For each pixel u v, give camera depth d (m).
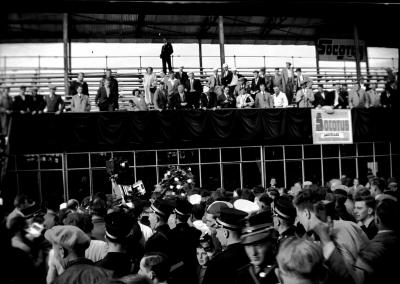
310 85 20.48
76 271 3.60
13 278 3.32
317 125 19.56
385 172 21.56
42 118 17.59
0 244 3.35
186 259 5.29
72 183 18.89
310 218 3.67
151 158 19.44
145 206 8.05
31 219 5.98
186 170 16.83
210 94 19.34
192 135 18.58
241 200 5.04
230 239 3.95
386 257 3.71
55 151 17.83
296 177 21.17
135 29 26.33
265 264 3.52
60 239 3.89
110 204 8.45
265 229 3.51
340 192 7.82
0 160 16.80
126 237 4.02
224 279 3.73
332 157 21.75
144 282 2.08
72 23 24.39
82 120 17.86
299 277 2.30
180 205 5.70
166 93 19.11
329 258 3.32
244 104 19.66
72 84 19.73
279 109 19.39
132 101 20.31
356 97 19.97
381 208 3.89
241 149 20.47
